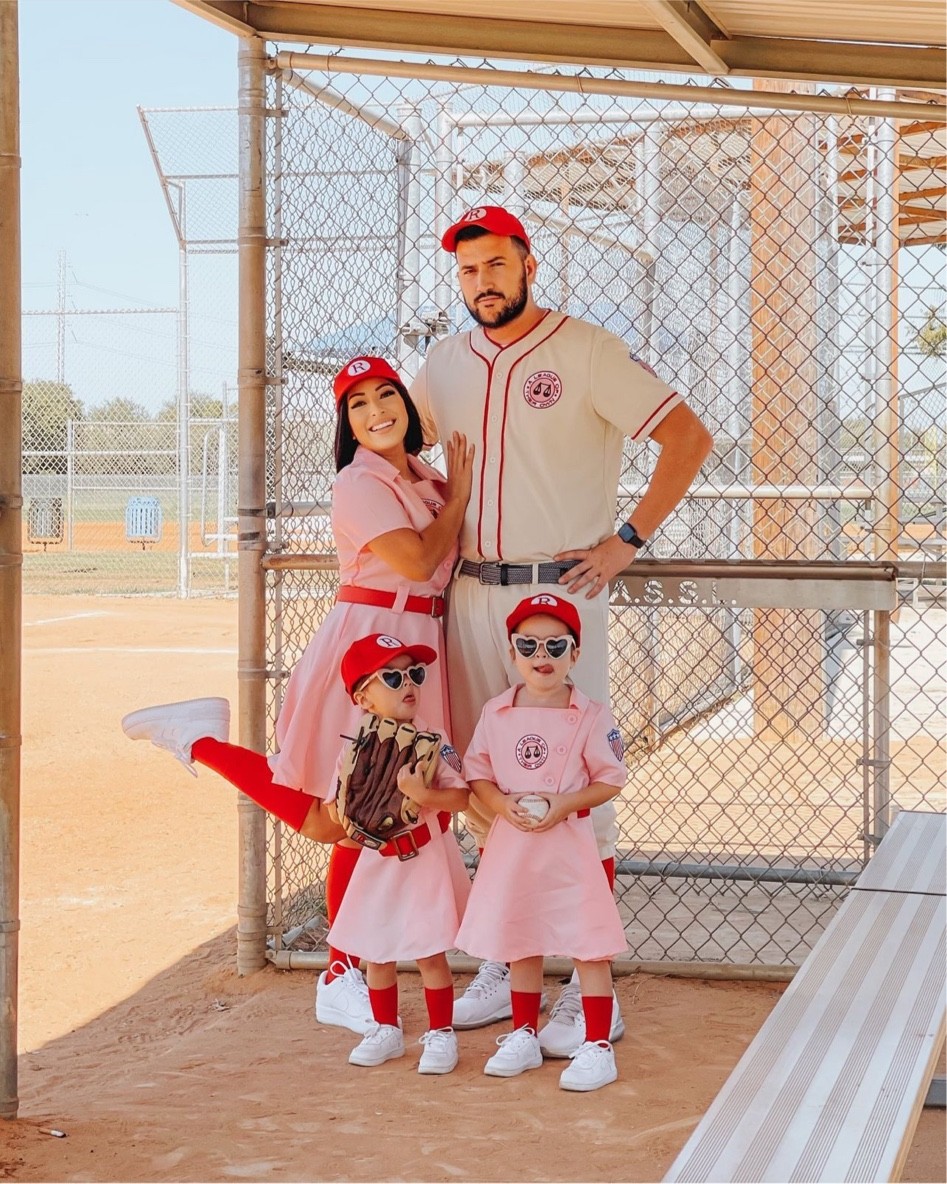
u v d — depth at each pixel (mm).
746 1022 3771
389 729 3410
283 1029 3838
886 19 3633
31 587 20203
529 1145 2924
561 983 4148
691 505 7312
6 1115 3121
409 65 4137
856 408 7801
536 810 3309
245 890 4363
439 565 3631
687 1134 2963
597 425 3623
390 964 3551
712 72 3984
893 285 7707
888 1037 2344
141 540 26781
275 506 4375
